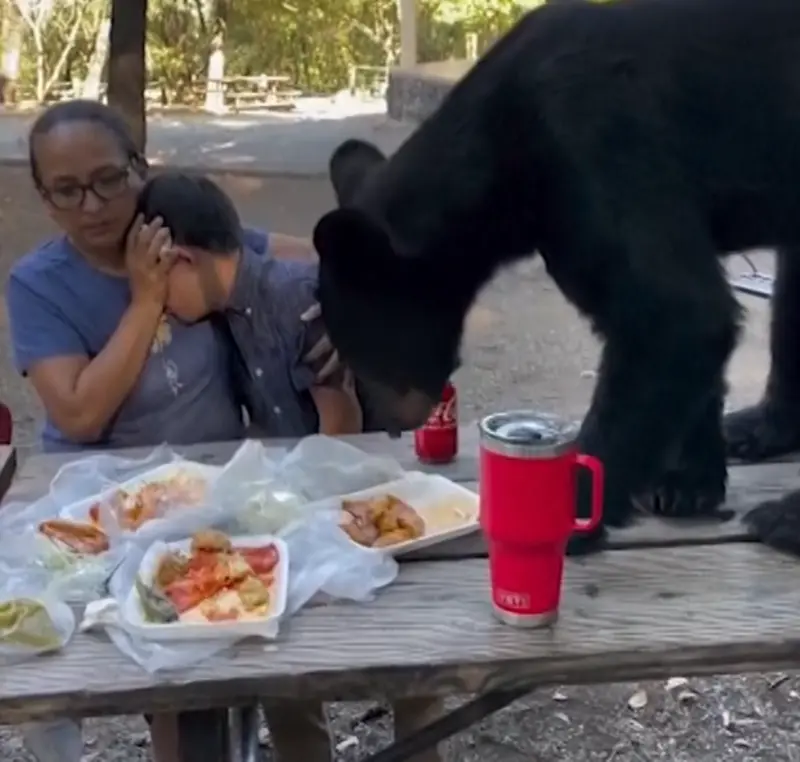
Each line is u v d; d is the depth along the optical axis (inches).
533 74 61.3
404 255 64.0
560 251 62.4
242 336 72.4
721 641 46.4
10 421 80.5
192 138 375.9
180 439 72.5
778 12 61.8
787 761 81.3
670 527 57.4
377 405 68.1
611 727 85.3
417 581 51.6
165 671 44.9
